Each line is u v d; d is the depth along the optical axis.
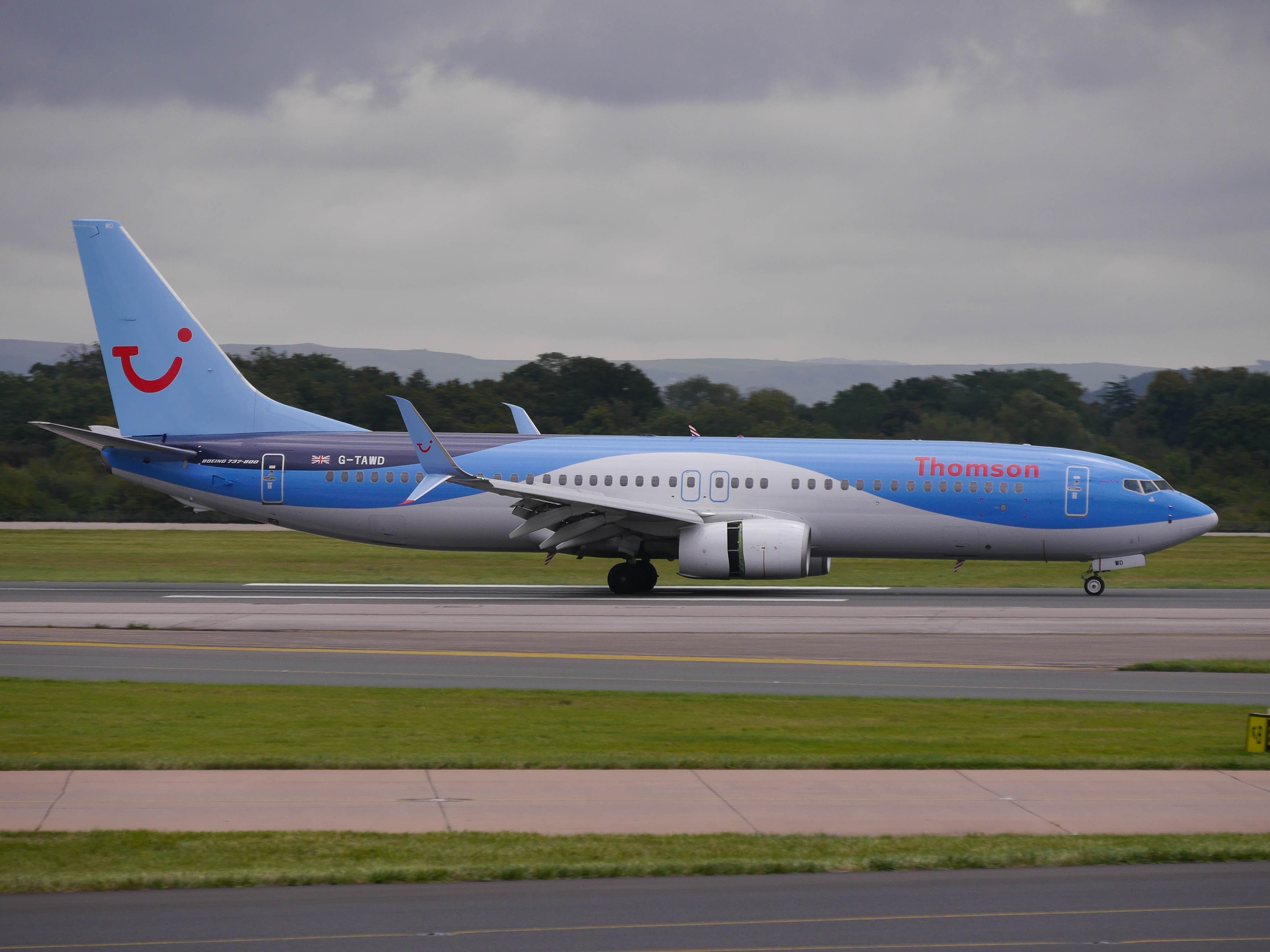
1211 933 37.88
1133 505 144.88
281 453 154.00
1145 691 81.44
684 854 44.84
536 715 71.50
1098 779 56.53
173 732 65.44
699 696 78.06
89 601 131.75
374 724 68.25
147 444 152.00
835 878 42.84
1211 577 178.88
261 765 56.91
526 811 50.31
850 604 132.75
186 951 35.41
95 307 157.00
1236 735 67.38
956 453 149.38
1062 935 37.59
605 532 147.12
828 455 150.38
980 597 144.75
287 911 38.84
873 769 58.03
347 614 119.12
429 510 151.50
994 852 45.34
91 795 51.69
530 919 38.50
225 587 154.25
